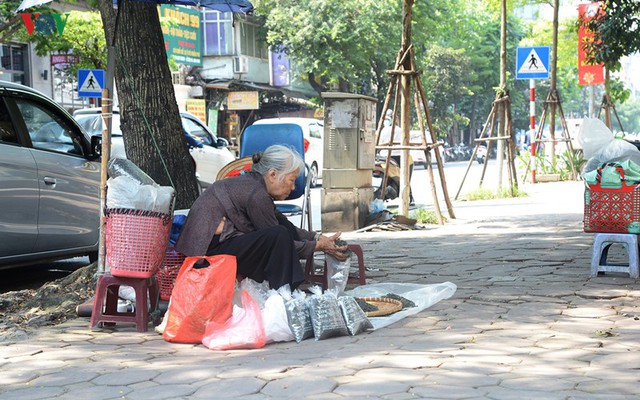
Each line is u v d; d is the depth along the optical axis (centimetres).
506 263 870
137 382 465
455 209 1577
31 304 714
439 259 911
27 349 551
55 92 3039
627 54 1683
